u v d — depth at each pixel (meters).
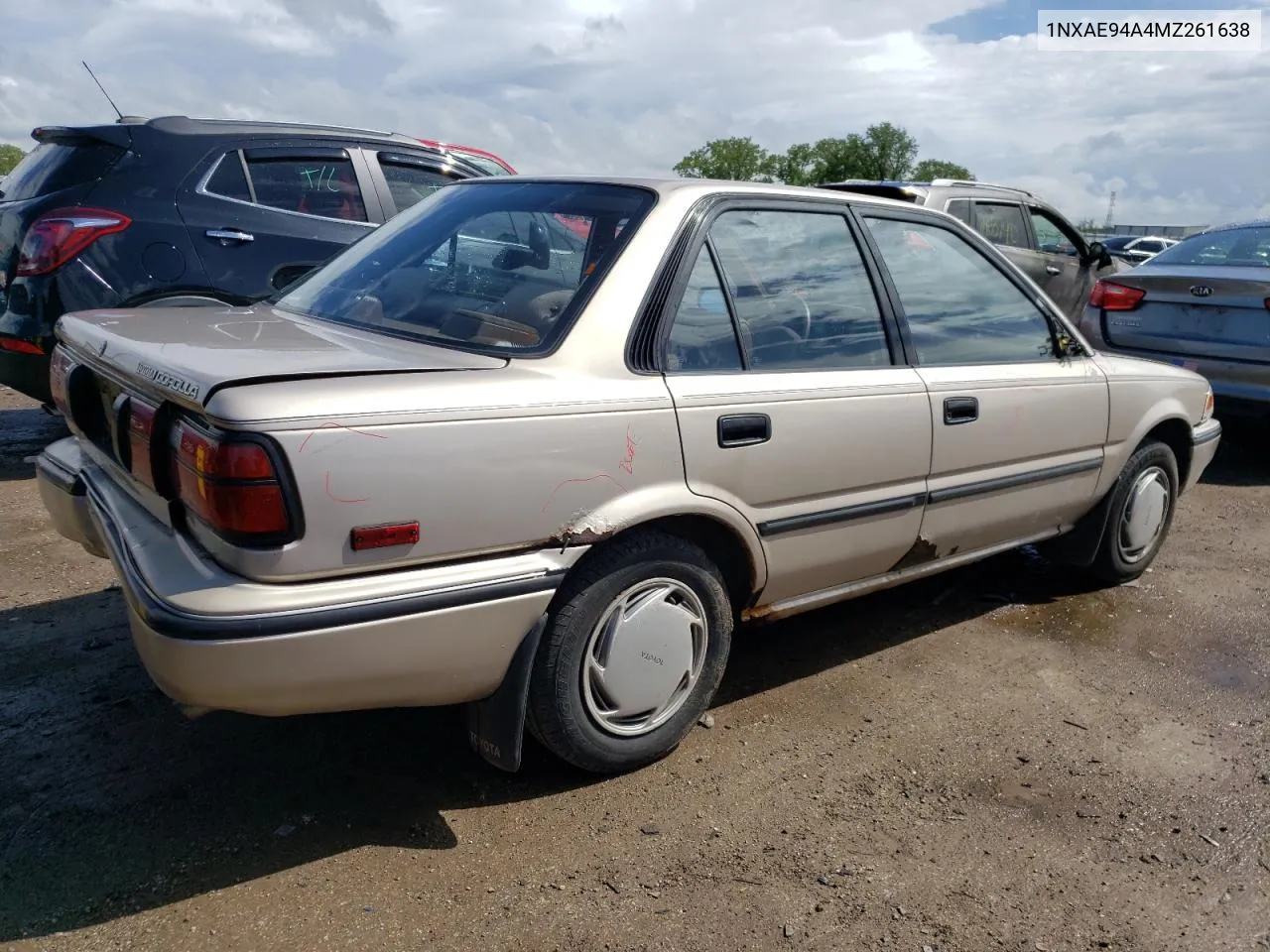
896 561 3.58
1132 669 3.85
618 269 2.81
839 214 3.43
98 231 5.49
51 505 3.27
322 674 2.26
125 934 2.25
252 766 2.92
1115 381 4.23
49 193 5.56
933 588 4.59
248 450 2.15
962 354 3.68
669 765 3.04
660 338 2.82
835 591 3.44
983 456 3.68
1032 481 3.92
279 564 2.19
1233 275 6.68
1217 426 5.01
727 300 3.02
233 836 2.60
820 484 3.15
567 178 3.28
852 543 3.34
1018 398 3.78
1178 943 2.39
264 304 3.48
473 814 2.75
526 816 2.75
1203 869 2.66
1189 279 6.75
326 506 2.21
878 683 3.64
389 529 2.30
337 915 2.34
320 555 2.23
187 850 2.54
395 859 2.55
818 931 2.37
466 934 2.31
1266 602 4.57
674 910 2.41
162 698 3.27
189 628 2.15
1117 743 3.29
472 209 3.33
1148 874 2.63
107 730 3.07
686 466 2.79
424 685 2.46
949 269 3.74
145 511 2.64
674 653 2.93
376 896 2.41
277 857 2.53
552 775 2.95
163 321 3.03
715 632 3.04
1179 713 3.51
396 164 6.63
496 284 2.96
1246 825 2.86
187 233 5.75
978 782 3.03
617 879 2.52
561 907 2.41
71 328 3.09
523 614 2.54
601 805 2.82
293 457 2.16
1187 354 6.81
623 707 2.86
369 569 2.30
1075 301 9.56
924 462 3.46
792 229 3.27
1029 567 4.88
